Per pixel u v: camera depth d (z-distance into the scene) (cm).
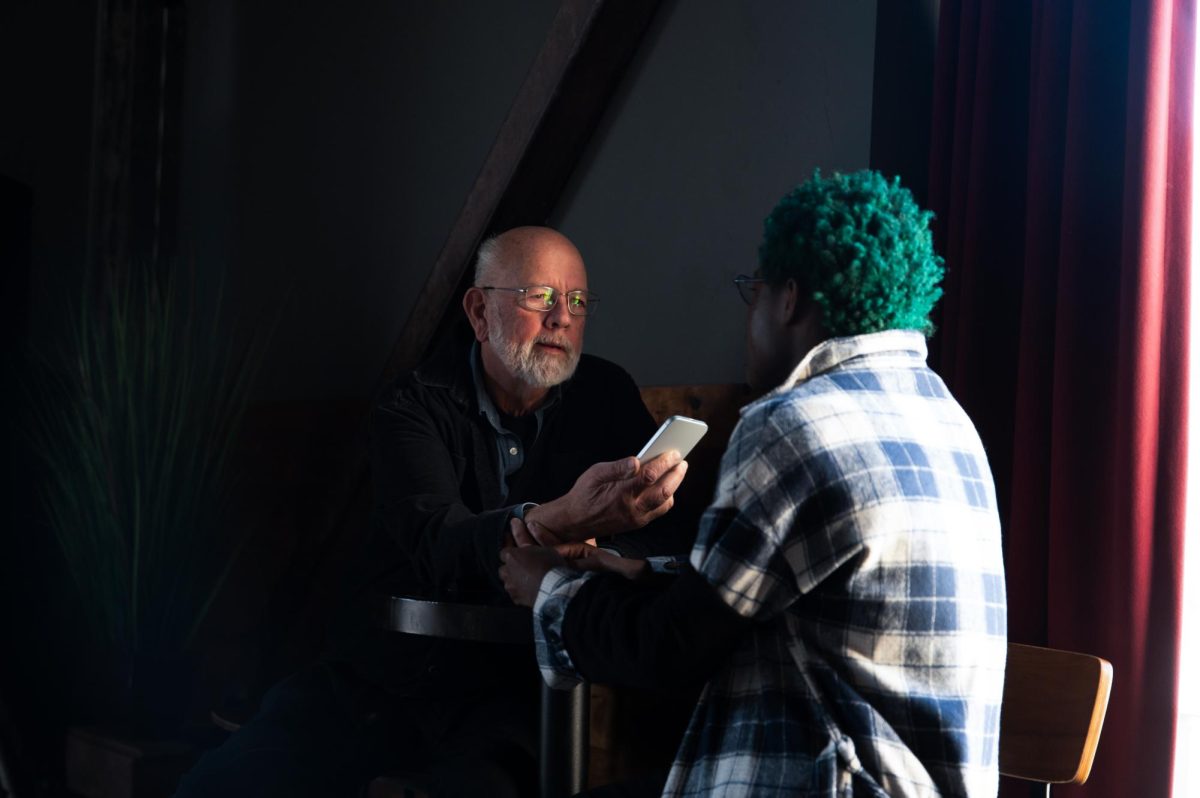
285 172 448
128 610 389
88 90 484
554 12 359
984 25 240
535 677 228
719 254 315
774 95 305
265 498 434
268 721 222
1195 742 243
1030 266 229
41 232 467
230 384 459
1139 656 206
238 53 470
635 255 335
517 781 204
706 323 317
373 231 415
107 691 420
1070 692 172
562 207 356
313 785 213
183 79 483
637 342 334
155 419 403
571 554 195
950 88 250
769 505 130
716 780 135
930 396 144
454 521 219
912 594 130
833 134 292
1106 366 216
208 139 479
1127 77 218
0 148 456
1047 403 226
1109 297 217
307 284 437
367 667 228
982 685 136
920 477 133
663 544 238
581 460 260
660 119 330
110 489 390
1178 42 214
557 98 331
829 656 132
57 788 399
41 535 445
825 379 138
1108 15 221
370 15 420
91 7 483
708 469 292
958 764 130
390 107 411
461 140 386
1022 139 241
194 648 438
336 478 407
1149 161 210
